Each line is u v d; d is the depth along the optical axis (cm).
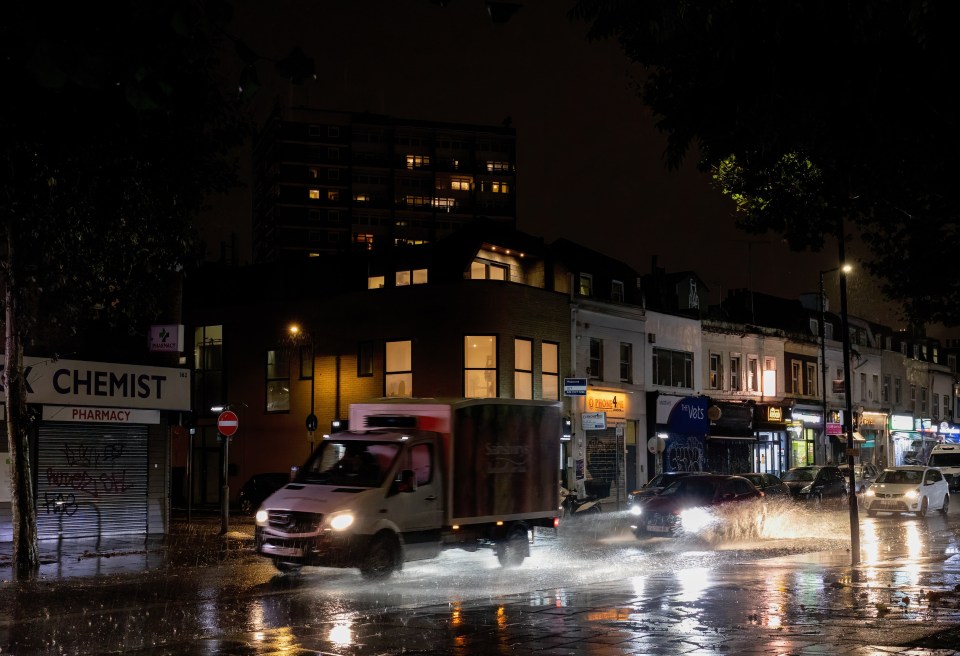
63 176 1145
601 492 3456
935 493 3550
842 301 1952
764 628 1027
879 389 7212
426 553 1678
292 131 11169
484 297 3816
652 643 945
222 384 4478
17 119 698
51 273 1755
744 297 6178
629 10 734
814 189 1178
